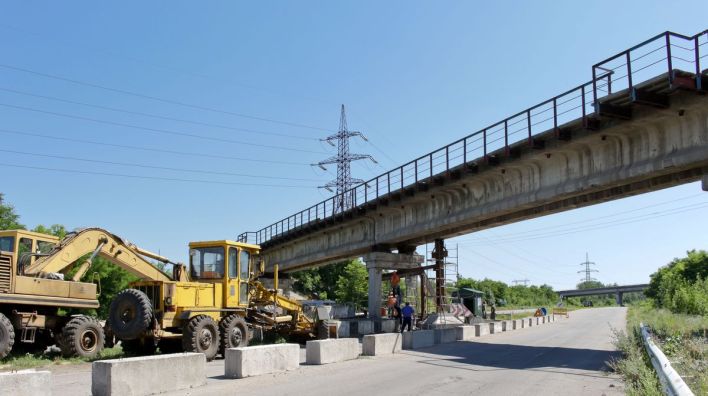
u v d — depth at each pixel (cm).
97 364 1101
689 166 2109
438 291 3912
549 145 2570
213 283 2144
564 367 1734
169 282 1964
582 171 2519
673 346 1686
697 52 1934
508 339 3117
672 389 745
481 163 2966
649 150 2227
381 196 3869
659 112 2092
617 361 1633
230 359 1434
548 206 2856
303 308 2739
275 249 6038
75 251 2020
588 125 2272
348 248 4616
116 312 1903
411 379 1418
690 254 9331
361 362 1834
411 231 3809
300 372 1546
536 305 13688
